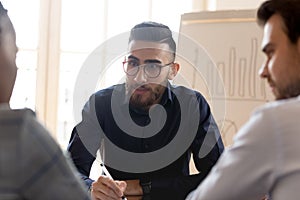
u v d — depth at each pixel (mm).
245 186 882
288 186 845
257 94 2219
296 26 924
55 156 750
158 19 2662
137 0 2658
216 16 2297
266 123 869
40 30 2654
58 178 748
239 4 2613
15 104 2623
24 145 718
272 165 855
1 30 829
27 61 2654
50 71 2664
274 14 957
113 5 2652
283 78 942
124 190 1470
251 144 873
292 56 932
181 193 1521
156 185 1521
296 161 836
